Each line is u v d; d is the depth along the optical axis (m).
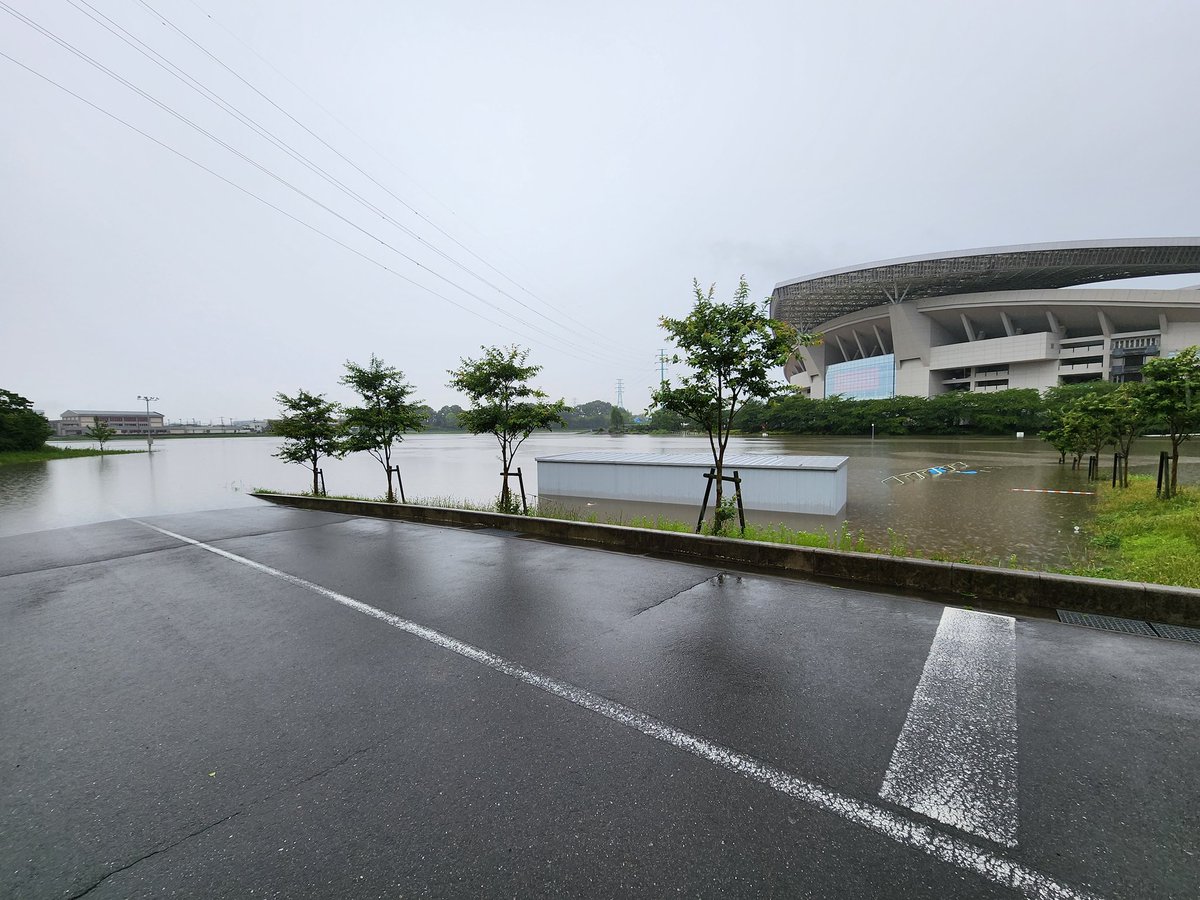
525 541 8.46
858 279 104.06
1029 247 92.06
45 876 2.10
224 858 2.17
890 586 5.68
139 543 8.88
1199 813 2.31
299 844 2.24
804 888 1.97
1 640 4.63
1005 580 5.12
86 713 3.38
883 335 120.38
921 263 97.50
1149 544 9.26
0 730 3.19
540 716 3.21
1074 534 11.77
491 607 5.26
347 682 3.72
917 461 32.25
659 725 3.09
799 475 15.88
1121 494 15.60
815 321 129.75
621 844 2.20
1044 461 30.89
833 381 126.50
